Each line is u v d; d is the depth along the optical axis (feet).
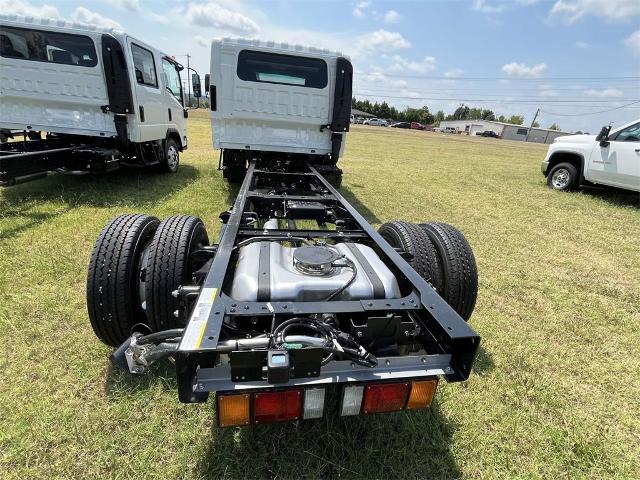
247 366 4.24
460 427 6.18
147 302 6.40
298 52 16.42
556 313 10.42
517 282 12.25
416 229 8.00
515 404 6.82
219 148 17.63
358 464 5.42
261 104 17.01
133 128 17.98
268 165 18.78
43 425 5.64
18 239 11.99
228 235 6.78
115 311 6.32
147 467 5.19
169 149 23.43
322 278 5.56
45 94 16.76
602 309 10.84
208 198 18.28
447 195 25.05
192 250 6.78
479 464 5.60
